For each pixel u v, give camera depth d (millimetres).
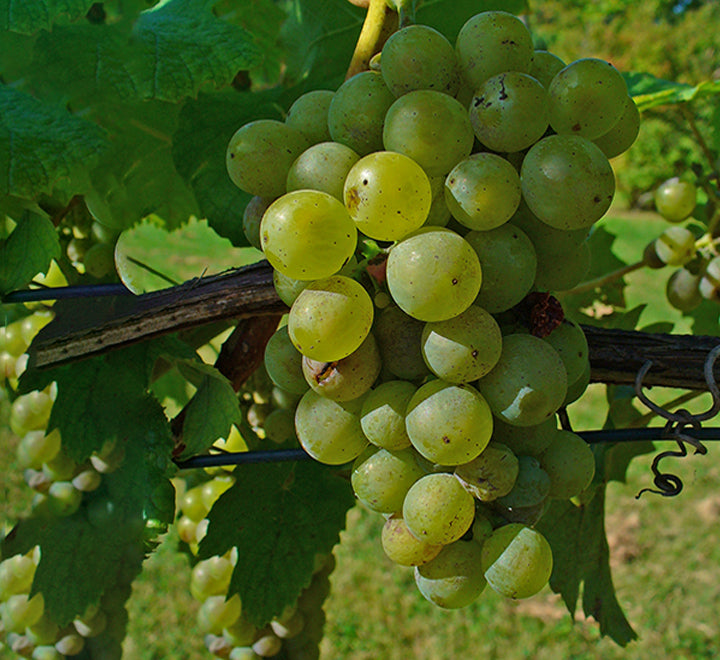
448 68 208
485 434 197
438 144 198
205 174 284
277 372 224
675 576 766
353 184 192
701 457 948
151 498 254
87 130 229
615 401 338
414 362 207
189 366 283
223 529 285
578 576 322
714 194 381
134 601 655
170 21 263
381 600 734
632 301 1445
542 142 201
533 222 213
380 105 210
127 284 262
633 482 918
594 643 694
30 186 220
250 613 287
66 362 248
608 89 202
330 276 198
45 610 267
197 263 1051
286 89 304
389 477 213
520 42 209
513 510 214
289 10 313
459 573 214
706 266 386
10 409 277
